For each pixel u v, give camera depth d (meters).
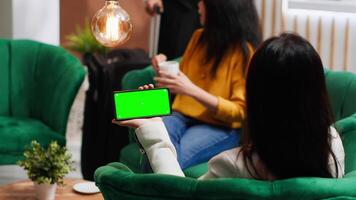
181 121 2.70
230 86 2.62
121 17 1.70
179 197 1.18
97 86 3.34
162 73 2.51
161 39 3.85
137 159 2.61
